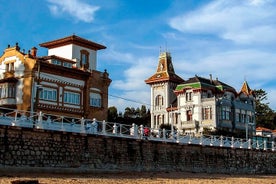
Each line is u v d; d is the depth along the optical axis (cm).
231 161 5666
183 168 4875
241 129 8938
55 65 5572
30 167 3400
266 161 6388
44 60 5766
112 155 4106
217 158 5425
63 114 5666
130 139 4303
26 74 5419
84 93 6025
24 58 5506
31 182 2719
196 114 8700
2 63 5797
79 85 5959
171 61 10112
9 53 5734
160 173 4359
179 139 4972
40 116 3631
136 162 4334
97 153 3969
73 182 3044
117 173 4047
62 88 5697
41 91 5406
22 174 3259
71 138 3759
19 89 5466
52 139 3600
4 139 3247
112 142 4131
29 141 3422
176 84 9800
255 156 6169
